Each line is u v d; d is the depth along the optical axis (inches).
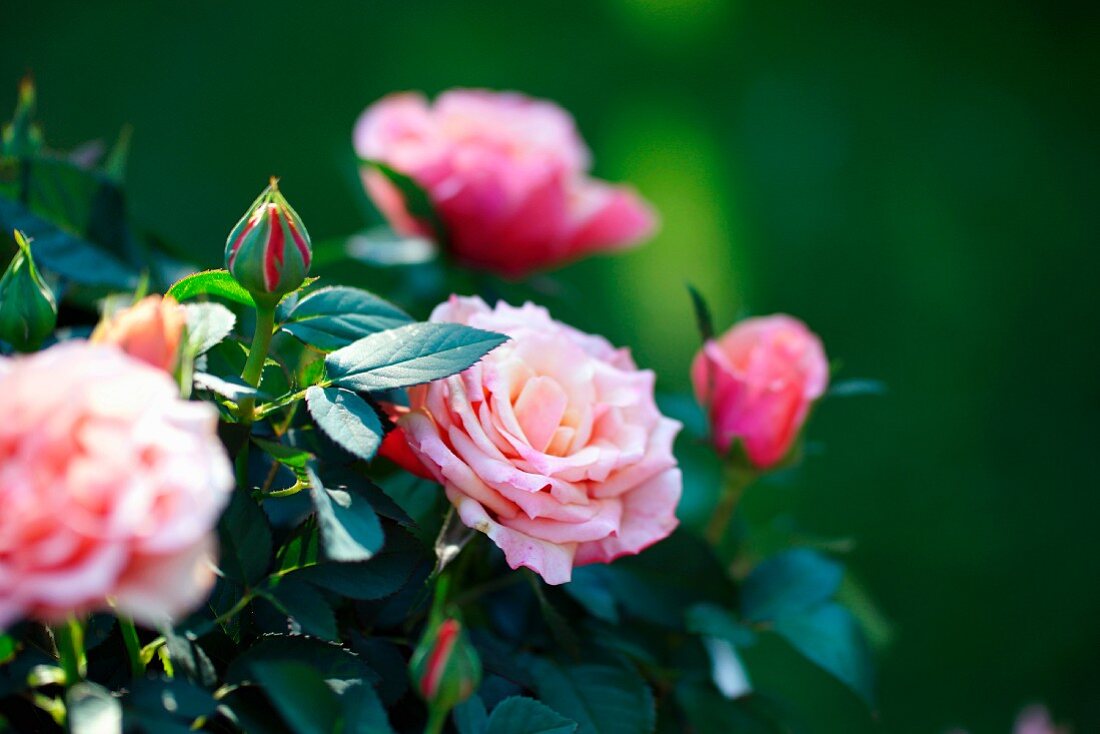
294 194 67.5
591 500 21.7
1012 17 93.5
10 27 75.9
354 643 21.7
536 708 20.9
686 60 86.1
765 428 25.9
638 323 62.3
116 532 17.1
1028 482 63.8
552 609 22.3
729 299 67.7
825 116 83.4
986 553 59.9
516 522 21.2
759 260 71.6
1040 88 87.9
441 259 31.3
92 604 18.0
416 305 30.6
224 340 21.8
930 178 80.1
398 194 30.5
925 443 64.9
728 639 23.6
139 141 68.7
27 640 20.1
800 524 58.9
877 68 87.7
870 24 91.6
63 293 24.5
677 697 24.2
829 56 89.0
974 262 74.0
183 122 71.0
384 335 21.0
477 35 83.9
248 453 22.0
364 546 19.5
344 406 20.4
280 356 23.7
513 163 29.8
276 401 21.0
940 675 55.5
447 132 31.5
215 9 80.4
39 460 17.4
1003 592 58.9
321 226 65.9
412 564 20.9
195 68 75.3
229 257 20.5
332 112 74.5
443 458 20.9
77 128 68.6
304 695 19.3
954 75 89.0
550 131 32.6
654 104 82.0
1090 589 59.4
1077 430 66.9
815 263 72.2
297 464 20.6
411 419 21.3
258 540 20.6
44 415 17.6
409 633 22.6
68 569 17.2
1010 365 69.5
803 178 78.5
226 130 71.1
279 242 20.3
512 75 81.3
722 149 78.7
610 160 76.0
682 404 28.4
